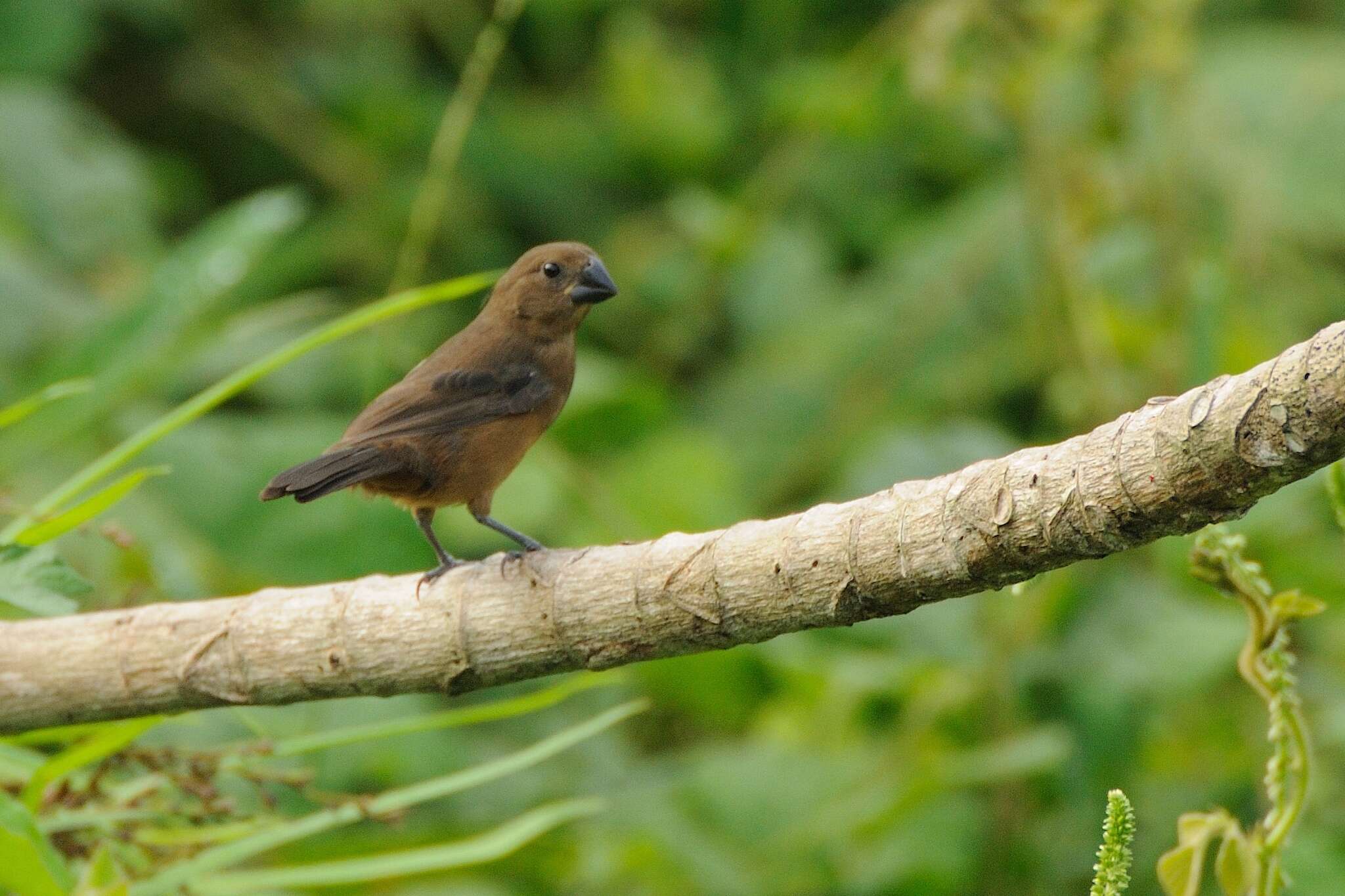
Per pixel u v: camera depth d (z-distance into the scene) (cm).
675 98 1700
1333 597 1088
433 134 1675
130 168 1463
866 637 1109
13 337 1241
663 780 1105
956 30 1134
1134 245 1195
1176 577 1064
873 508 573
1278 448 489
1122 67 1164
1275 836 611
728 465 1327
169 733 932
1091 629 1038
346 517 1123
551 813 726
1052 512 533
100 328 920
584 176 1700
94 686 648
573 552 630
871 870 1012
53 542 732
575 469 1236
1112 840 587
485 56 896
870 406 1458
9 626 659
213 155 1700
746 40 1805
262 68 1686
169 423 694
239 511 1115
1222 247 1353
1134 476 518
